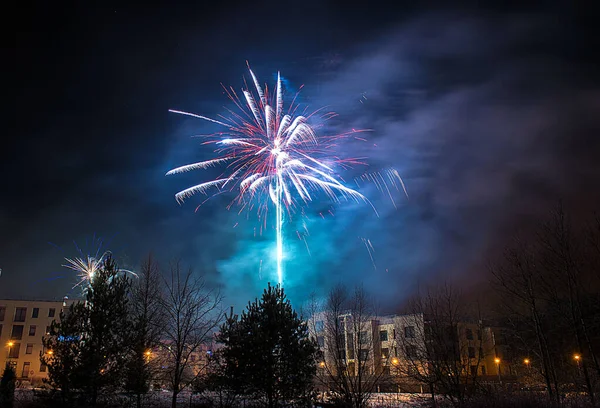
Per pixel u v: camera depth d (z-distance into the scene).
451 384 25.11
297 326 24.94
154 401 29.97
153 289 28.17
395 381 34.44
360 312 31.48
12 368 27.55
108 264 26.73
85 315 24.55
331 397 25.03
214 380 24.52
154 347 26.89
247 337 24.27
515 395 22.44
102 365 23.91
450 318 26.44
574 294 22.98
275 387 23.47
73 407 23.22
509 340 30.14
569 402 21.25
